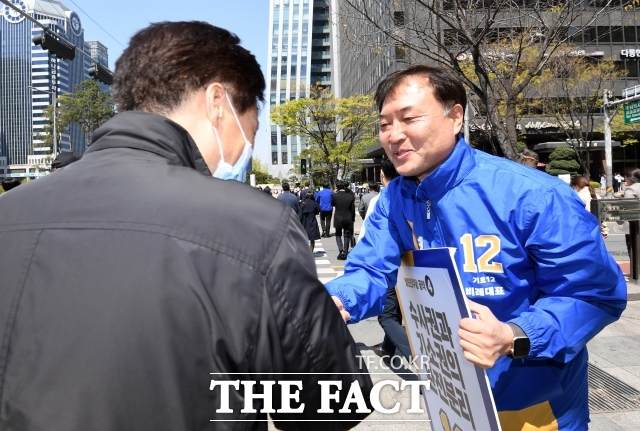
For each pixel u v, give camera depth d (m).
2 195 1.03
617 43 26.12
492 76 10.34
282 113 25.44
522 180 1.62
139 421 0.83
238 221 0.94
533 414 1.71
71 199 0.95
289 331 0.93
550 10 7.25
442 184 1.68
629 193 7.78
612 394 3.78
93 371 0.82
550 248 1.56
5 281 0.90
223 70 1.13
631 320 5.58
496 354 1.39
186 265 0.88
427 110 1.63
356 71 44.34
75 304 0.85
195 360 0.86
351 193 11.57
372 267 1.92
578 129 22.94
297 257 0.96
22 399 0.83
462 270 1.69
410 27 7.22
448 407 1.68
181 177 0.98
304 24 66.75
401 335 3.96
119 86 1.13
